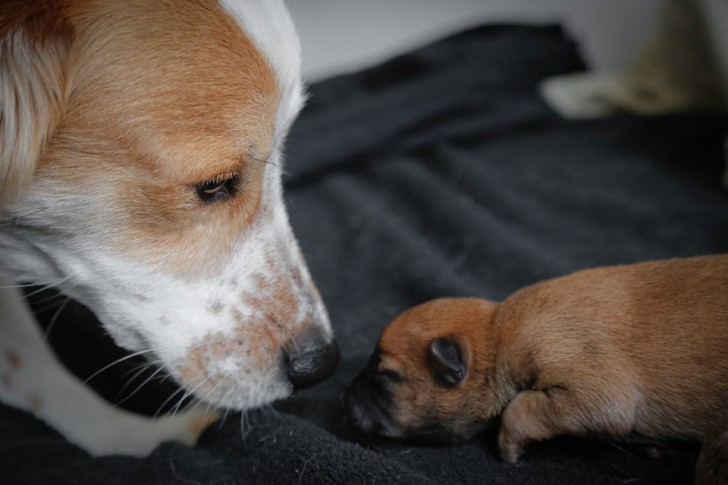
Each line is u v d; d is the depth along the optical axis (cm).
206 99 59
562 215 80
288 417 62
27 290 67
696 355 57
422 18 112
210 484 59
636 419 58
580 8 115
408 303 73
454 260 76
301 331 64
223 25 59
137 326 62
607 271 61
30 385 67
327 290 75
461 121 92
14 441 64
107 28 58
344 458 58
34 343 67
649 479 58
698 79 91
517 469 59
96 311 63
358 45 110
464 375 61
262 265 64
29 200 59
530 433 58
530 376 60
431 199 82
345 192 85
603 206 80
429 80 95
